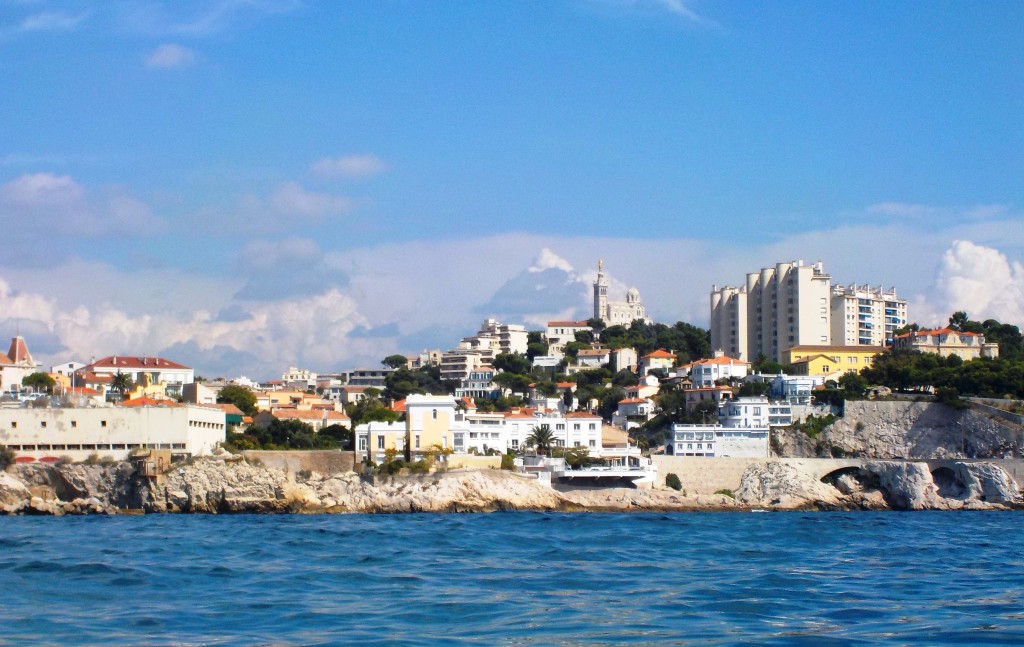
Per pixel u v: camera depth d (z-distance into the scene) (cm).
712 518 19912
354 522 18238
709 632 8019
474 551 13400
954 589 10200
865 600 9506
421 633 7975
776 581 10725
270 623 8388
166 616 8706
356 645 7531
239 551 13238
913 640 7631
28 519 19362
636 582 10681
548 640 7756
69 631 8125
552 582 10656
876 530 17275
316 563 12081
